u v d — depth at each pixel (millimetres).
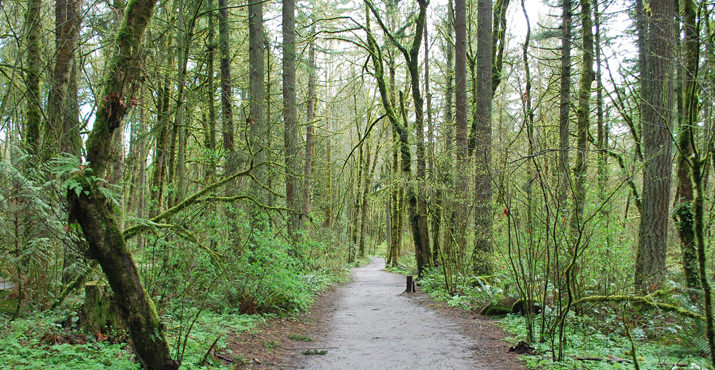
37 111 7934
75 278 6809
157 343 3959
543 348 6121
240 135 12812
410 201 16938
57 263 6613
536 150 6465
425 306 11133
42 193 5035
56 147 6582
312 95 24141
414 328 8391
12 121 7293
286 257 9102
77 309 5852
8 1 7113
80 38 7211
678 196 9180
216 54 12992
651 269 8242
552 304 7270
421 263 17000
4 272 6078
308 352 6414
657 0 7973
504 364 5668
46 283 6449
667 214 8383
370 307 11289
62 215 5023
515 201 7176
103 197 3615
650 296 6711
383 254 46875
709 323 3680
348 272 22469
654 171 8391
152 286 6113
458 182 12484
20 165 5754
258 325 7770
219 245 7965
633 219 9078
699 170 3783
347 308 11133
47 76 6715
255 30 12617
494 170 8242
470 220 12633
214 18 12609
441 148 13945
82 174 3467
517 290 9102
